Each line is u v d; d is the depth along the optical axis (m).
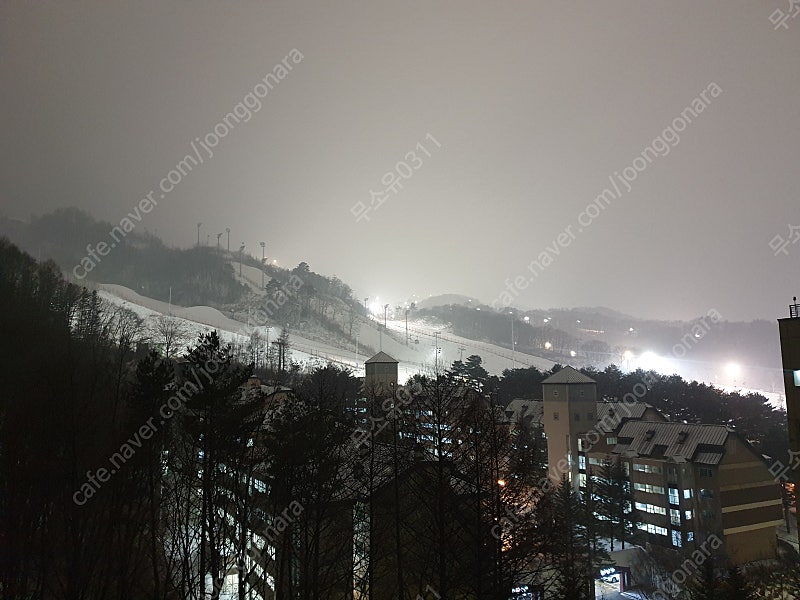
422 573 29.59
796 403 35.84
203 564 27.27
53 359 36.78
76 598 23.48
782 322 36.84
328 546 32.09
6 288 70.31
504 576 29.45
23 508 24.25
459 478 31.11
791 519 69.25
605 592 52.38
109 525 25.25
